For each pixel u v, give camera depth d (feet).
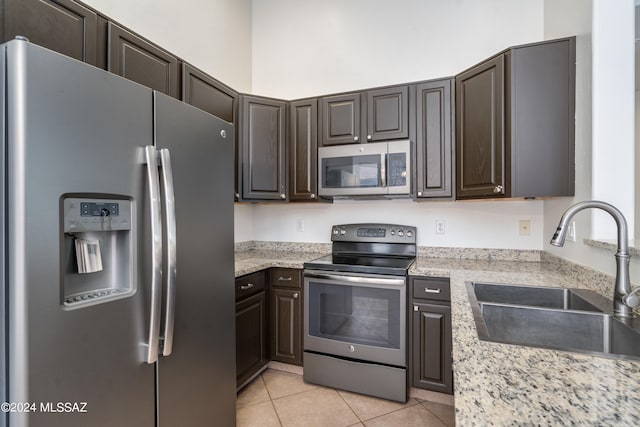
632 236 4.77
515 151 5.93
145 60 5.32
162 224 3.84
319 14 9.61
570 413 1.81
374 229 8.67
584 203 3.77
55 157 2.81
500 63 6.15
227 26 9.20
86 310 3.05
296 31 9.86
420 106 7.51
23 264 2.60
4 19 3.56
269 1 10.18
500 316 4.09
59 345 2.84
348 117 8.07
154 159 3.68
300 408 6.58
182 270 4.19
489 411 1.83
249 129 8.07
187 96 6.22
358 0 9.18
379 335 6.89
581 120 5.36
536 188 5.83
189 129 4.34
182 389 4.17
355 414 6.38
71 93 2.94
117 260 3.55
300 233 9.72
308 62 9.71
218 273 4.89
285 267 7.85
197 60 8.07
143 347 3.60
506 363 2.45
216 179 4.88
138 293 3.54
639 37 6.15
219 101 7.22
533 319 3.98
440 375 6.55
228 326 5.13
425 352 6.66
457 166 7.16
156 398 3.78
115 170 3.32
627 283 3.67
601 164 4.89
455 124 7.22
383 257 8.34
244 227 9.84
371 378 6.91
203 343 4.56
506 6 7.79
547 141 5.77
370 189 7.64
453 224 8.25
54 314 2.80
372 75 9.03
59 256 2.85
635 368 2.37
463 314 3.63
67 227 2.94
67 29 4.18
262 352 7.77
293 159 8.54
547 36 7.18
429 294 6.61
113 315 3.29
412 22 8.64
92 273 3.37
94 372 3.11
